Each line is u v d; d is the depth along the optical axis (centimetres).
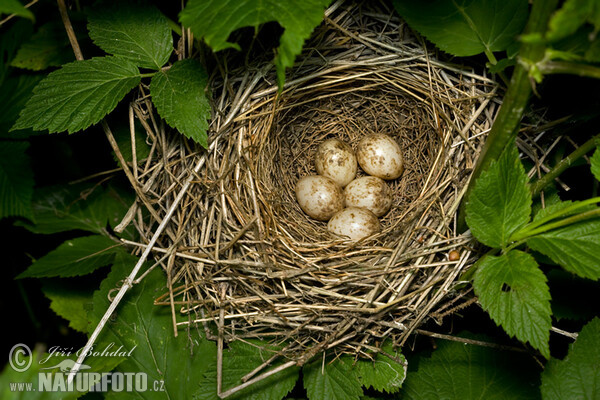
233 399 38
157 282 39
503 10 37
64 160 42
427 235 39
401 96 42
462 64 39
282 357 39
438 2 38
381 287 38
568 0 28
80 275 40
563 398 37
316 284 39
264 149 41
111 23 38
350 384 38
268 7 34
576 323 40
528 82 34
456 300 38
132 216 39
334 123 45
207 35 34
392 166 44
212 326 39
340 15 39
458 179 39
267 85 40
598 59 34
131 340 39
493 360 39
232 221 39
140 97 39
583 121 38
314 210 43
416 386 39
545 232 35
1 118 39
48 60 39
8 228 42
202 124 37
